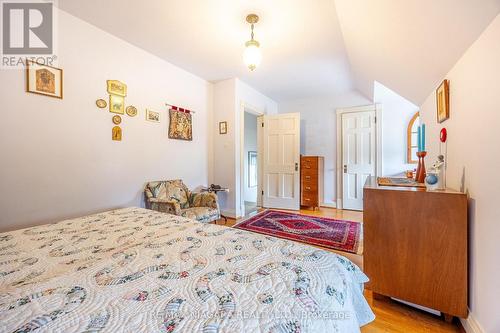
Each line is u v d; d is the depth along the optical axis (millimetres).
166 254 999
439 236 1365
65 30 2047
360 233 2865
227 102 3709
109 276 809
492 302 1076
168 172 3086
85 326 565
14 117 1779
